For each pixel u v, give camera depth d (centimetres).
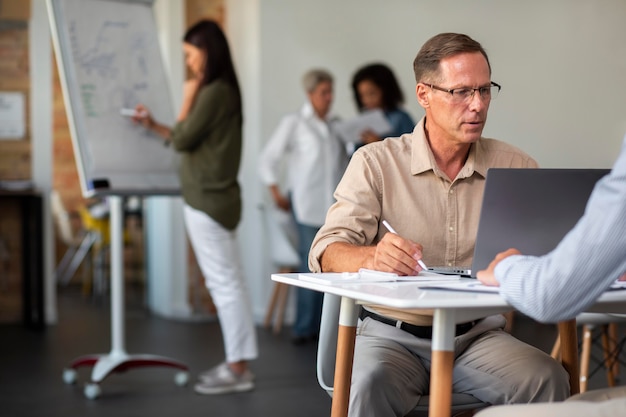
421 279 240
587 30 789
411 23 765
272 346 658
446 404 205
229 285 508
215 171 498
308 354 625
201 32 498
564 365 279
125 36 547
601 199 184
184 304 806
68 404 489
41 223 758
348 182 287
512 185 227
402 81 766
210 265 508
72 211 1176
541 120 789
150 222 860
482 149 288
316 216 668
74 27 532
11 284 800
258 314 764
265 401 490
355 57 756
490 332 283
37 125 780
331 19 749
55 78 1167
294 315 767
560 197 226
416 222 283
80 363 540
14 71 782
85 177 521
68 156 1173
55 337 715
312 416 458
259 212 755
